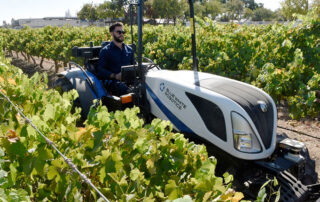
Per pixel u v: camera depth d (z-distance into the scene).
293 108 6.04
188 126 3.43
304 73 6.79
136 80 3.99
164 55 9.72
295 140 3.27
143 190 1.57
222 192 1.57
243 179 3.11
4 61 4.04
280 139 3.35
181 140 1.89
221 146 3.16
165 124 2.02
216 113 3.15
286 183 2.79
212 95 3.19
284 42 7.11
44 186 1.58
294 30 7.34
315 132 5.47
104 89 4.54
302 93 6.10
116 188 1.46
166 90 3.64
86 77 4.70
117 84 4.62
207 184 1.54
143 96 3.96
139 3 3.60
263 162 3.02
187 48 8.70
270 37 8.36
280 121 6.26
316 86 6.25
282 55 7.40
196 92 3.31
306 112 6.05
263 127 3.10
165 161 1.77
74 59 12.01
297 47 7.32
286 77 6.43
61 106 2.25
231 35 8.30
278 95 6.73
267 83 6.46
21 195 1.34
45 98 2.52
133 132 1.79
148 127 2.05
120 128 1.94
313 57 7.12
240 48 7.73
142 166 1.75
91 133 1.81
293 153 3.07
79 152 1.71
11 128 1.78
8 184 1.46
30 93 2.62
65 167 1.54
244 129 3.00
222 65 7.67
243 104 3.10
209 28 9.66
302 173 3.13
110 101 4.27
